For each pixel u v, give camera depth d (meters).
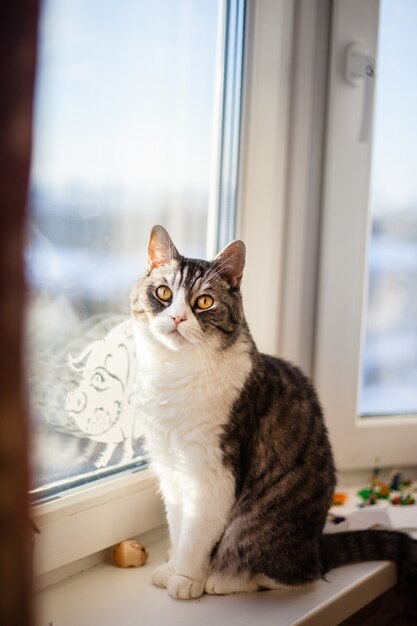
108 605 1.07
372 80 1.46
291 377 1.25
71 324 1.13
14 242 0.55
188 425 1.10
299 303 1.52
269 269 1.46
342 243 1.49
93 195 1.15
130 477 1.24
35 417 1.04
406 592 1.28
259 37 1.38
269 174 1.43
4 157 0.55
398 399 1.66
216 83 1.38
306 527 1.17
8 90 0.55
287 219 1.48
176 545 1.18
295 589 1.15
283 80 1.42
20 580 0.59
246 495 1.15
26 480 0.58
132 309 1.16
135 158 1.23
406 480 1.66
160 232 1.15
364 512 1.42
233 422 1.11
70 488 1.13
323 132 1.49
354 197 1.49
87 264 1.15
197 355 1.11
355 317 1.53
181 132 1.32
